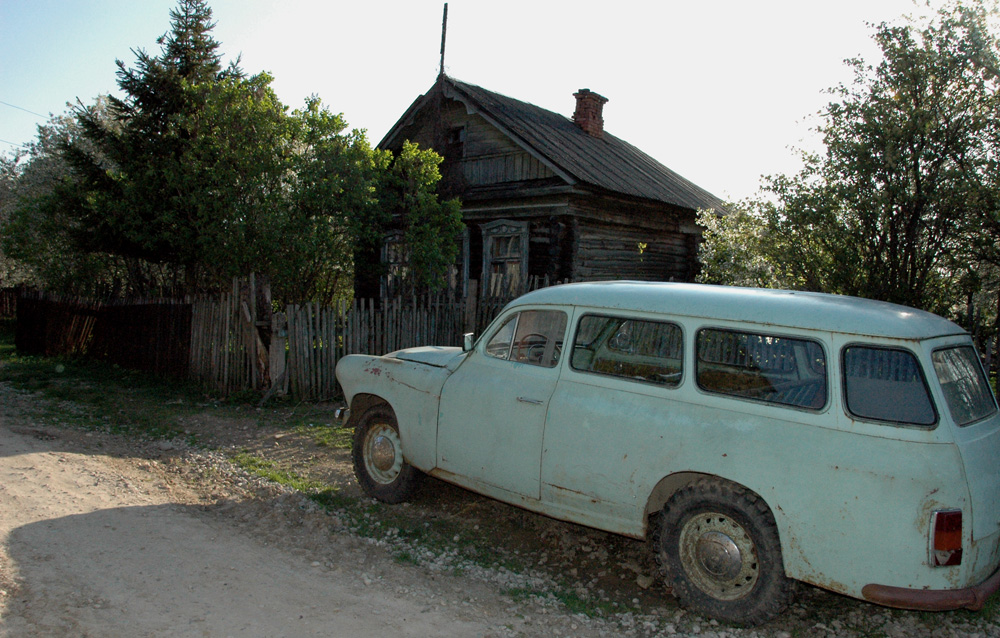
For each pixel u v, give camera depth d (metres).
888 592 3.29
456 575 4.45
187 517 5.36
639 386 4.18
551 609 4.00
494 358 5.05
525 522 5.45
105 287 16.70
